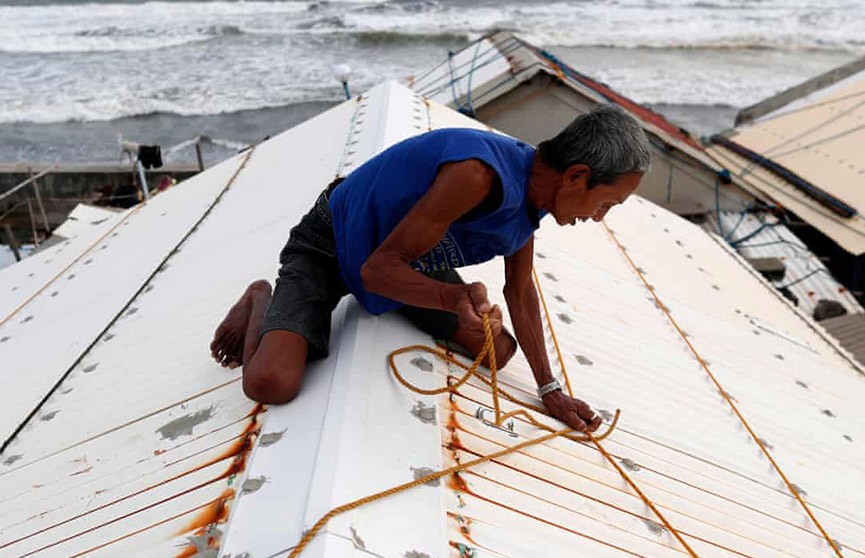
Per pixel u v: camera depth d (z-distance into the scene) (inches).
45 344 178.2
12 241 464.8
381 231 96.0
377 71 1153.4
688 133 507.5
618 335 164.7
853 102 505.7
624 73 1169.4
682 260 255.1
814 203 418.9
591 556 91.0
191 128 959.6
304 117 984.9
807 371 199.5
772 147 485.4
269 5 1497.3
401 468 89.1
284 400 98.3
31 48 1277.1
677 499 112.9
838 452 156.1
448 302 86.0
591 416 117.0
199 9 1489.9
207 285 169.6
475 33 1327.5
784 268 368.8
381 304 108.6
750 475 130.6
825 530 121.8
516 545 86.8
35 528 99.1
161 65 1185.4
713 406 151.9
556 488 101.3
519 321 116.0
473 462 95.7
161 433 109.7
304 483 82.4
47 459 117.6
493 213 91.3
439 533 81.9
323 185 197.3
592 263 204.8
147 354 145.9
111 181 523.2
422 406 102.1
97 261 235.3
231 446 98.1
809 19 1437.0
